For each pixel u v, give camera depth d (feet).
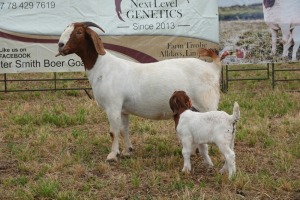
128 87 24.84
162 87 24.48
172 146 27.53
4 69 40.29
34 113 35.96
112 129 25.14
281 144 27.35
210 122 21.59
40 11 39.96
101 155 26.66
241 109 35.76
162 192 21.09
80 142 28.86
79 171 23.40
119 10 40.11
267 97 39.68
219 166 24.11
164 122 32.81
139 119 33.68
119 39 40.29
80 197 20.52
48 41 40.16
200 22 40.65
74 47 24.84
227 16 41.11
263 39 41.52
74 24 24.99
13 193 21.20
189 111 22.43
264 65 57.47
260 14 41.22
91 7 39.99
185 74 24.62
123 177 22.63
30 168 24.14
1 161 25.77
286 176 22.81
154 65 25.12
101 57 25.12
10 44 40.11
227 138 21.27
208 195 20.56
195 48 40.83
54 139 29.07
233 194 20.49
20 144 28.58
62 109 37.01
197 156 25.82
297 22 41.29
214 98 24.79
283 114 34.65
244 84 46.70
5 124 33.37
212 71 24.85
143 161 24.98
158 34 40.50
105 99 25.00
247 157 25.43
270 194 20.71
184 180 22.15
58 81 49.14
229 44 41.45
